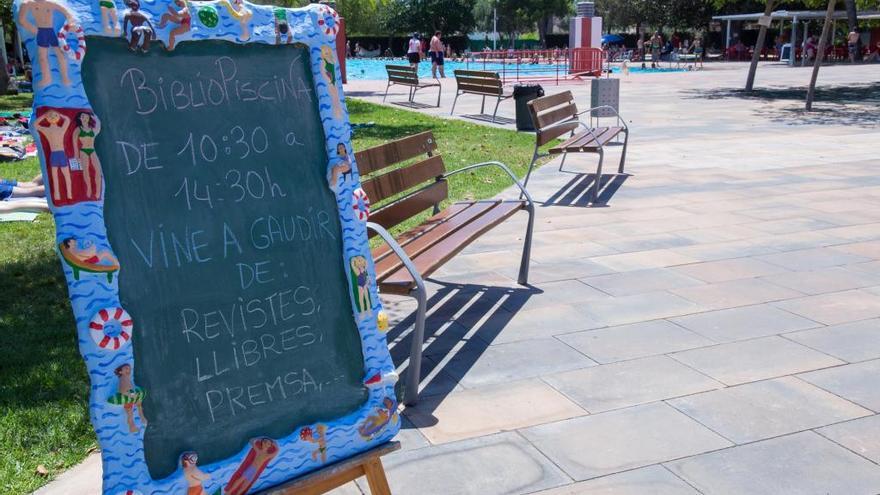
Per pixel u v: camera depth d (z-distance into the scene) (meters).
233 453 2.54
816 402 4.00
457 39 70.88
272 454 2.60
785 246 6.89
